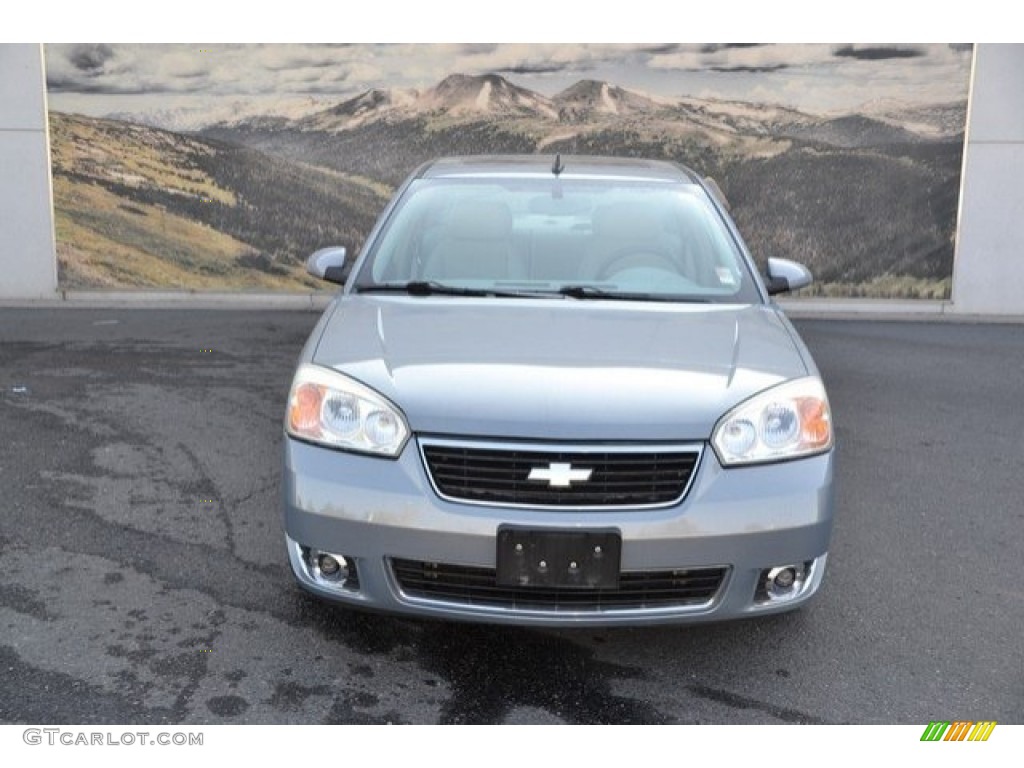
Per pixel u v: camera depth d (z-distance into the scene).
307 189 9.69
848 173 9.58
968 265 9.59
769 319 3.46
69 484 4.38
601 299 3.59
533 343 3.07
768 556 2.72
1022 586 3.58
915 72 9.34
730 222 4.11
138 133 9.46
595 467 2.67
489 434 2.69
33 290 9.57
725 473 2.71
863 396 6.40
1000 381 6.87
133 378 6.36
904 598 3.47
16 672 2.83
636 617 2.71
